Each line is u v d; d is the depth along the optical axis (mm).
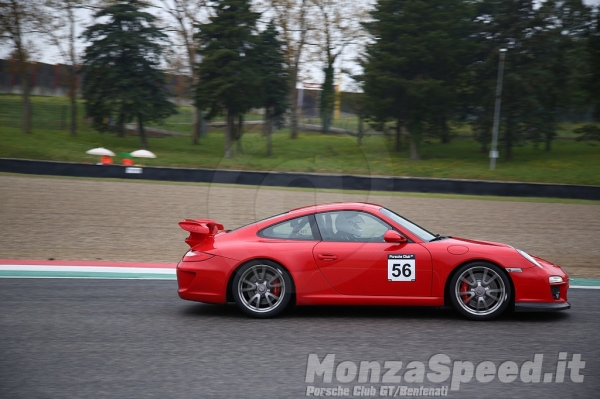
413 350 4625
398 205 17750
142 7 45469
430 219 14781
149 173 25359
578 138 45469
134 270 8203
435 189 23594
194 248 5816
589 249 11156
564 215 16672
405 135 39969
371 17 40875
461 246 5535
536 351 4613
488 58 44188
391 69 39688
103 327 5258
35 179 22891
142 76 44500
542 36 44750
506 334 5074
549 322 5492
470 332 5125
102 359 4371
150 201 16844
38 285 7039
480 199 21344
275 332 5121
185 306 6113
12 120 48594
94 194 18359
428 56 39188
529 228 13734
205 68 36094
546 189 23000
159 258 9359
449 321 5500
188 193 19109
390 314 5785
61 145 41531
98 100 44656
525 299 5434
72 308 5941
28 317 5555
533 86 43906
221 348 4664
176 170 25141
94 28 44406
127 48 43938
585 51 44719
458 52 41156
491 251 5488
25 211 14211
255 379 3988
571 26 46312
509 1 45125
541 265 5590
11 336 4945
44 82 61812
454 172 36625
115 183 22688
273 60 36719
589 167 40125
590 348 4703
